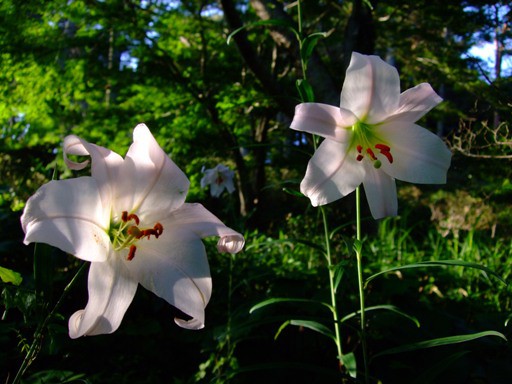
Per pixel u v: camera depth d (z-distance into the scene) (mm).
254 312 2678
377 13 7523
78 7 6598
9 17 5930
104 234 1118
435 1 5680
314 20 8266
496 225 5082
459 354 1503
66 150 1080
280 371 2467
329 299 2723
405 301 2830
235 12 6312
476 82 5297
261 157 9539
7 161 6305
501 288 3668
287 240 1921
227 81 7688
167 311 3105
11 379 2279
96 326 1117
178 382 2545
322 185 1489
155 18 7484
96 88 7449
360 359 2518
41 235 990
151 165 1162
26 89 6723
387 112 1502
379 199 1575
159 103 7582
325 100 6086
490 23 4105
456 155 3848
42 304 1136
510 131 2977
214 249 4020
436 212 5922
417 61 7910
